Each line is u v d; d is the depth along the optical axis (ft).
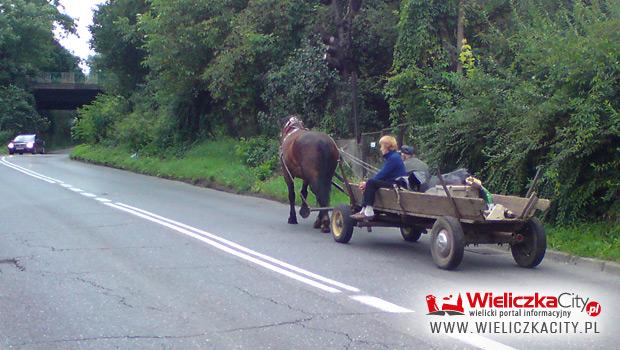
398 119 68.28
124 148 125.59
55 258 37.14
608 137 40.81
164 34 94.99
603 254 37.24
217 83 90.89
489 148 46.39
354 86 72.84
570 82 42.24
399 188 38.68
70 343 23.29
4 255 37.93
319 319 26.13
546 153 44.50
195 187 81.35
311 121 82.12
